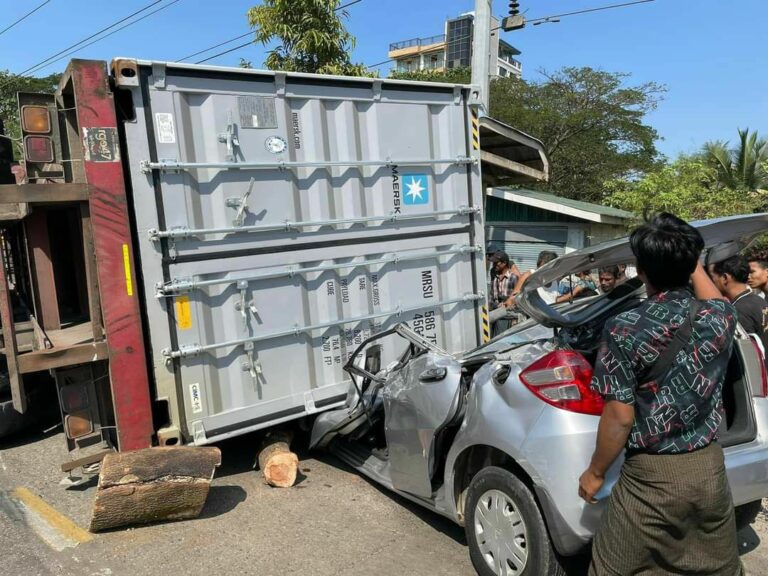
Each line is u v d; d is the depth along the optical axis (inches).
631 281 126.6
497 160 336.5
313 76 180.4
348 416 173.8
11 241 266.2
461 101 214.7
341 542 145.3
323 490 174.6
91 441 175.0
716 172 610.5
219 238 169.0
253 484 178.4
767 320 155.9
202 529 151.6
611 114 1007.0
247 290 174.1
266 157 174.7
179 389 165.8
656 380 88.4
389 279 201.0
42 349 163.2
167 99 160.2
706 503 88.2
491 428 118.6
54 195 149.6
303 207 182.4
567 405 107.3
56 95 172.4
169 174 161.3
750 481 115.6
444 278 214.4
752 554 141.3
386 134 197.6
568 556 108.5
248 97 171.8
